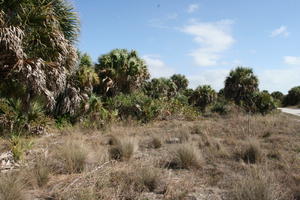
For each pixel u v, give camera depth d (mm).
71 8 7387
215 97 27062
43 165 5285
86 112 14102
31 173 4879
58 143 8555
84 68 14102
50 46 6859
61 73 7176
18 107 9859
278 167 6336
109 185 4680
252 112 23422
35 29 6625
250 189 4051
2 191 3920
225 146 8719
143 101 17734
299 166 6262
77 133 10883
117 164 5859
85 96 13961
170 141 9922
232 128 12867
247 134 10789
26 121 10016
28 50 6840
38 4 6703
